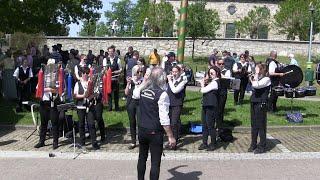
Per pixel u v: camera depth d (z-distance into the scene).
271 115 16.38
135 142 12.08
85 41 47.28
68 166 10.11
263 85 11.40
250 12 52.34
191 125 13.75
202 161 10.59
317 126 14.81
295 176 9.27
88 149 11.95
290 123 15.17
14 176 9.30
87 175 9.38
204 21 43.12
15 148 11.97
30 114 15.88
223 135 12.94
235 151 11.78
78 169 9.85
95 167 10.03
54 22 31.48
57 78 11.98
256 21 51.91
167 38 46.09
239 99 18.59
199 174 9.45
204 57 44.78
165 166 10.10
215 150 11.88
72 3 32.00
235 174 9.45
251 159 10.80
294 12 45.75
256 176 9.29
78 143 12.30
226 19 58.34
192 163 10.39
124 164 10.31
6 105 17.58
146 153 7.95
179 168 9.93
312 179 9.05
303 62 41.22
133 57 15.93
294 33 46.16
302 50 45.44
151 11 49.56
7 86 18.44
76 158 10.88
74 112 15.22
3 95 18.95
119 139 13.18
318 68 19.02
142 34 55.81
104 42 46.94
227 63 18.50
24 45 46.53
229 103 18.61
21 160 10.64
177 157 10.98
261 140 11.53
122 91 21.16
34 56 18.73
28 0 26.27
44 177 9.23
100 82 12.29
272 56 15.99
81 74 12.34
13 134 13.68
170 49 46.06
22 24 27.47
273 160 10.70
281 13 46.94
